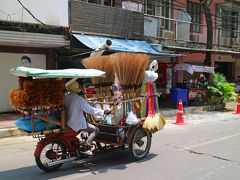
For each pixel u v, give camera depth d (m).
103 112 6.74
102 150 7.10
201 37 22.23
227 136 10.34
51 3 12.70
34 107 5.98
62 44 12.86
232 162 7.30
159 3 18.72
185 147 8.75
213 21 23.14
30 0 12.23
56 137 6.50
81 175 6.35
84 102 6.55
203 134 10.70
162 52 15.77
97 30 14.21
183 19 19.69
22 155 7.96
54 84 6.17
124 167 6.87
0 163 7.25
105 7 14.45
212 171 6.62
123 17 15.23
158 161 7.35
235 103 20.31
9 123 11.19
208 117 15.08
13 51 13.23
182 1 20.36
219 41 23.36
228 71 26.12
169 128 11.96
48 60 14.20
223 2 23.77
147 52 13.95
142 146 7.56
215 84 18.00
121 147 7.44
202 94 17.88
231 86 18.06
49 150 6.48
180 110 13.08
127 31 15.45
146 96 7.52
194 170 6.69
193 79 19.28
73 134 6.63
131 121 7.05
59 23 12.93
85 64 7.57
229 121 13.97
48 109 6.23
